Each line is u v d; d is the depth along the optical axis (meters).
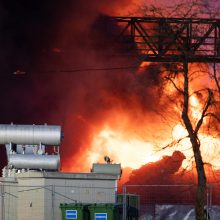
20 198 57.31
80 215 51.94
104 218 51.97
